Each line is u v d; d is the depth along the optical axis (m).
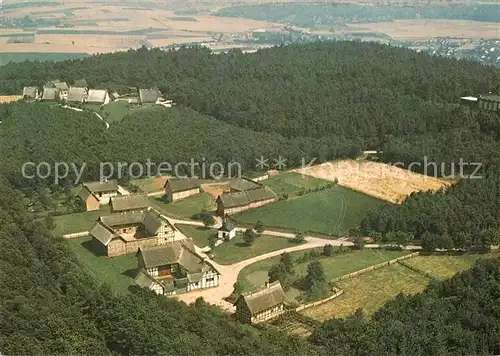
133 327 149.88
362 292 191.88
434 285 183.75
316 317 176.50
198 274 194.62
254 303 172.88
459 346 148.00
